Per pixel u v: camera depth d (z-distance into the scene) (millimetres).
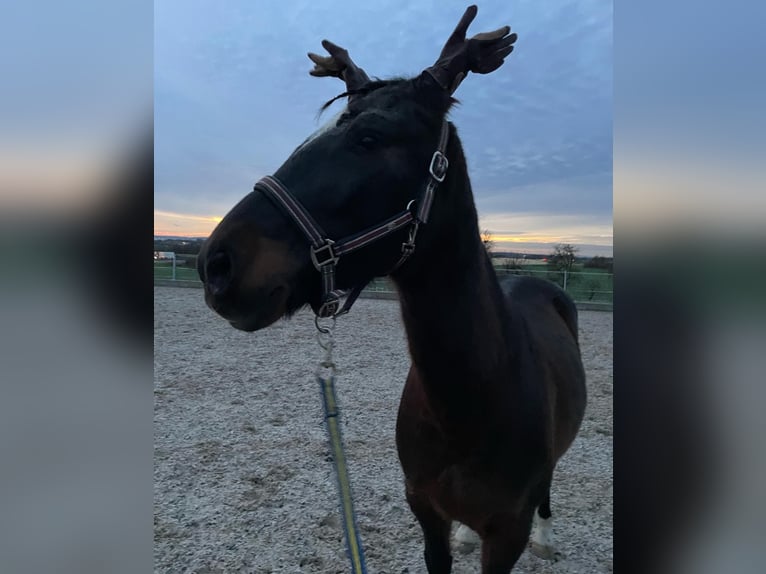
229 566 2762
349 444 4332
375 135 1518
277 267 1427
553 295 3254
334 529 3100
